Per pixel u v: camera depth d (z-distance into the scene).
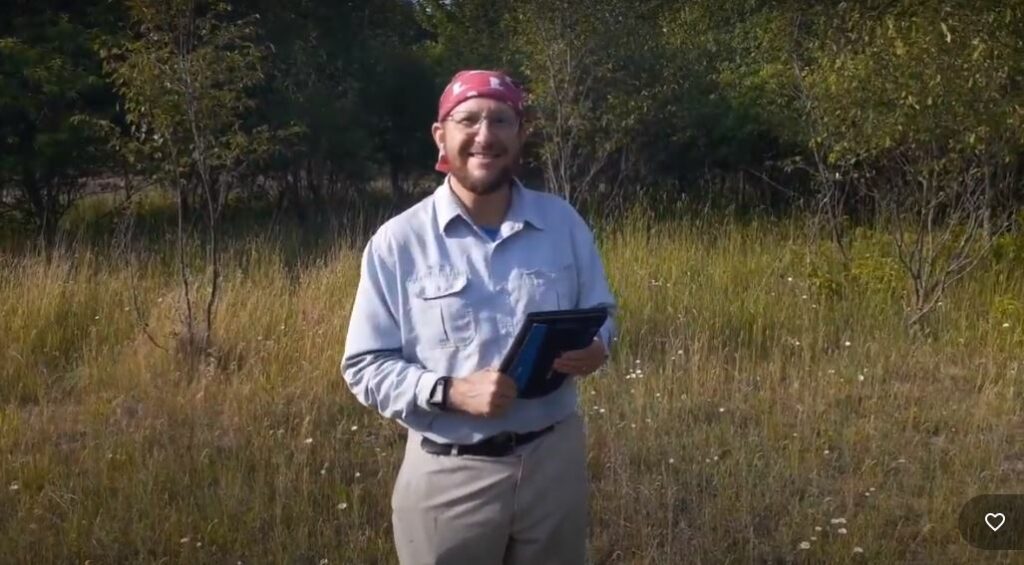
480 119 3.01
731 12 14.14
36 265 8.60
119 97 11.74
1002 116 7.90
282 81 13.62
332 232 11.39
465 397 2.95
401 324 3.09
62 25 11.93
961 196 8.84
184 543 4.82
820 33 10.08
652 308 8.08
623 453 5.62
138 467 5.59
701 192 13.87
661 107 13.16
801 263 9.27
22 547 4.76
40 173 11.93
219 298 7.88
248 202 13.54
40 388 6.96
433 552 3.12
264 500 5.21
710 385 6.72
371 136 14.59
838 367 7.10
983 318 8.07
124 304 8.25
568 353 2.98
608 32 11.90
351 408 6.49
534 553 3.13
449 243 3.07
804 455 5.75
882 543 4.84
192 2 7.46
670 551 4.71
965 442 5.89
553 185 11.86
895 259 8.76
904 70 7.98
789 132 12.30
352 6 15.04
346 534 4.98
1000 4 8.02
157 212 12.95
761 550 4.78
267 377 6.95
